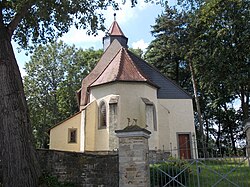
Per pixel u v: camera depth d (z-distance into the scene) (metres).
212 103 32.28
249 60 25.16
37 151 10.80
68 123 22.61
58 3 11.95
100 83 20.11
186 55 27.94
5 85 9.95
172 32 28.19
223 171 10.23
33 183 9.52
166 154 18.50
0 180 9.66
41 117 37.94
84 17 12.90
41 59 39.22
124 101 19.11
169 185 9.75
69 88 38.94
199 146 27.83
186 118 23.50
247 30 25.05
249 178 10.12
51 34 14.20
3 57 10.22
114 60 21.84
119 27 30.92
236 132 36.06
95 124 19.98
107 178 10.37
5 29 10.85
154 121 20.39
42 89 38.78
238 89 26.55
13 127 9.62
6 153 9.45
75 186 10.38
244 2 25.06
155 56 35.12
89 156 10.73
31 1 11.21
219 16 26.00
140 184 8.75
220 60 25.61
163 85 24.20
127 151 9.14
